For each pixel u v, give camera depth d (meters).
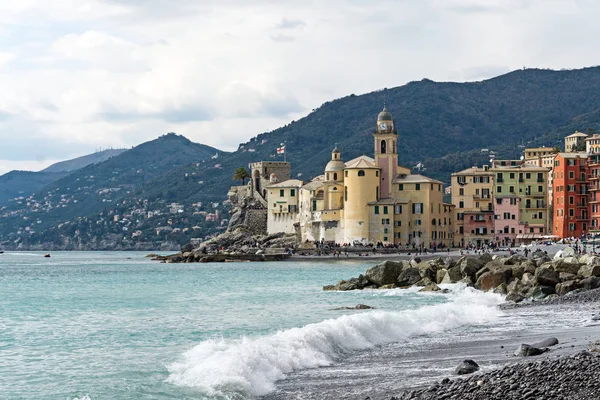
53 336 65.88
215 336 65.38
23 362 53.66
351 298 102.25
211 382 45.41
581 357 43.00
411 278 119.81
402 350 57.69
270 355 50.88
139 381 46.75
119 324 74.00
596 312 78.38
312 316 80.56
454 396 38.12
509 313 81.19
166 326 72.25
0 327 72.06
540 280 99.25
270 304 94.62
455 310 78.06
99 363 52.88
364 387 44.31
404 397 39.44
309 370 50.19
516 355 51.28
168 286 131.12
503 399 36.72
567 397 36.12
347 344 58.72
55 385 46.22
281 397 42.84
